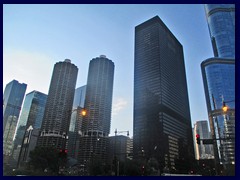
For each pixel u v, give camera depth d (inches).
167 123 6968.5
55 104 5807.1
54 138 5167.3
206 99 6747.1
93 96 7760.8
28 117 7687.0
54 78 6259.8
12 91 4146.2
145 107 7426.2
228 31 7632.9
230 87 6397.6
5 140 4247.0
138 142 6865.2
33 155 2527.1
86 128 7047.2
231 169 3732.8
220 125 5408.5
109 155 6294.3
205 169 5492.1
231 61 6934.1
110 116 7829.7
